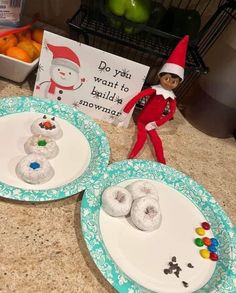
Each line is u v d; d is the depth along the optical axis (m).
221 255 0.33
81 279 0.29
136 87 0.42
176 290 0.30
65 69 0.41
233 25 0.44
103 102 0.44
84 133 0.41
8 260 0.29
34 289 0.28
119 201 0.34
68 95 0.43
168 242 0.34
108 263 0.29
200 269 0.32
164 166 0.40
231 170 0.47
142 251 0.32
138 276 0.30
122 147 0.44
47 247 0.31
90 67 0.41
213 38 0.49
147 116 0.44
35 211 0.33
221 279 0.31
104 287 0.29
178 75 0.39
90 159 0.38
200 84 0.50
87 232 0.30
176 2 0.49
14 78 0.46
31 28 0.49
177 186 0.39
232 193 0.44
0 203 0.33
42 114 0.42
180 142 0.49
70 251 0.31
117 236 0.32
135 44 0.43
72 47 0.39
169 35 0.42
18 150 0.37
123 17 0.40
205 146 0.50
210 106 0.49
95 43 0.51
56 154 0.38
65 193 0.33
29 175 0.33
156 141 0.44
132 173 0.38
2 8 0.42
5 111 0.40
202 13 0.49
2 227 0.31
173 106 0.42
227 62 0.45
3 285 0.27
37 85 0.43
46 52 0.40
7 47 0.42
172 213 0.37
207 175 0.45
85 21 0.44
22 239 0.31
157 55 0.43
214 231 0.36
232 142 0.52
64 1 0.52
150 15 0.42
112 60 0.40
